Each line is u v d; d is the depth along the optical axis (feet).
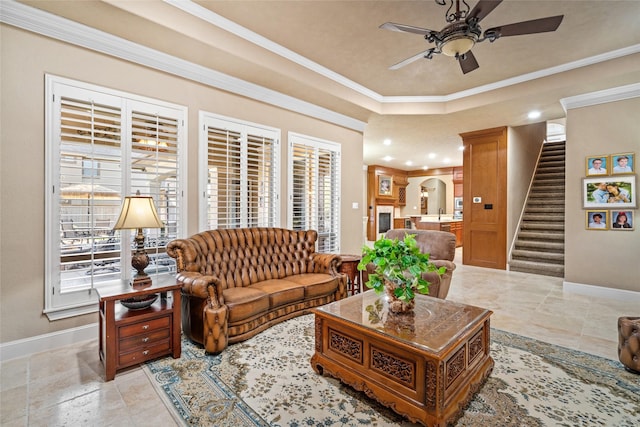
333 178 17.19
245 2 9.18
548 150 25.57
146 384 6.84
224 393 6.50
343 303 7.86
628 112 13.32
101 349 7.61
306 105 15.10
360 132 18.67
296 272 12.60
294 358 8.03
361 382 6.25
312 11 9.59
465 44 7.96
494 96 14.99
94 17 8.38
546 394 6.45
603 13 9.48
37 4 7.82
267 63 11.37
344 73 13.94
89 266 9.26
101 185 9.29
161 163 10.58
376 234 36.24
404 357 5.68
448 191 38.29
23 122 8.10
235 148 12.64
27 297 8.18
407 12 9.61
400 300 7.07
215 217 12.00
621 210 13.52
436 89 15.79
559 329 10.08
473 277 17.69
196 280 8.46
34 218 8.27
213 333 8.16
